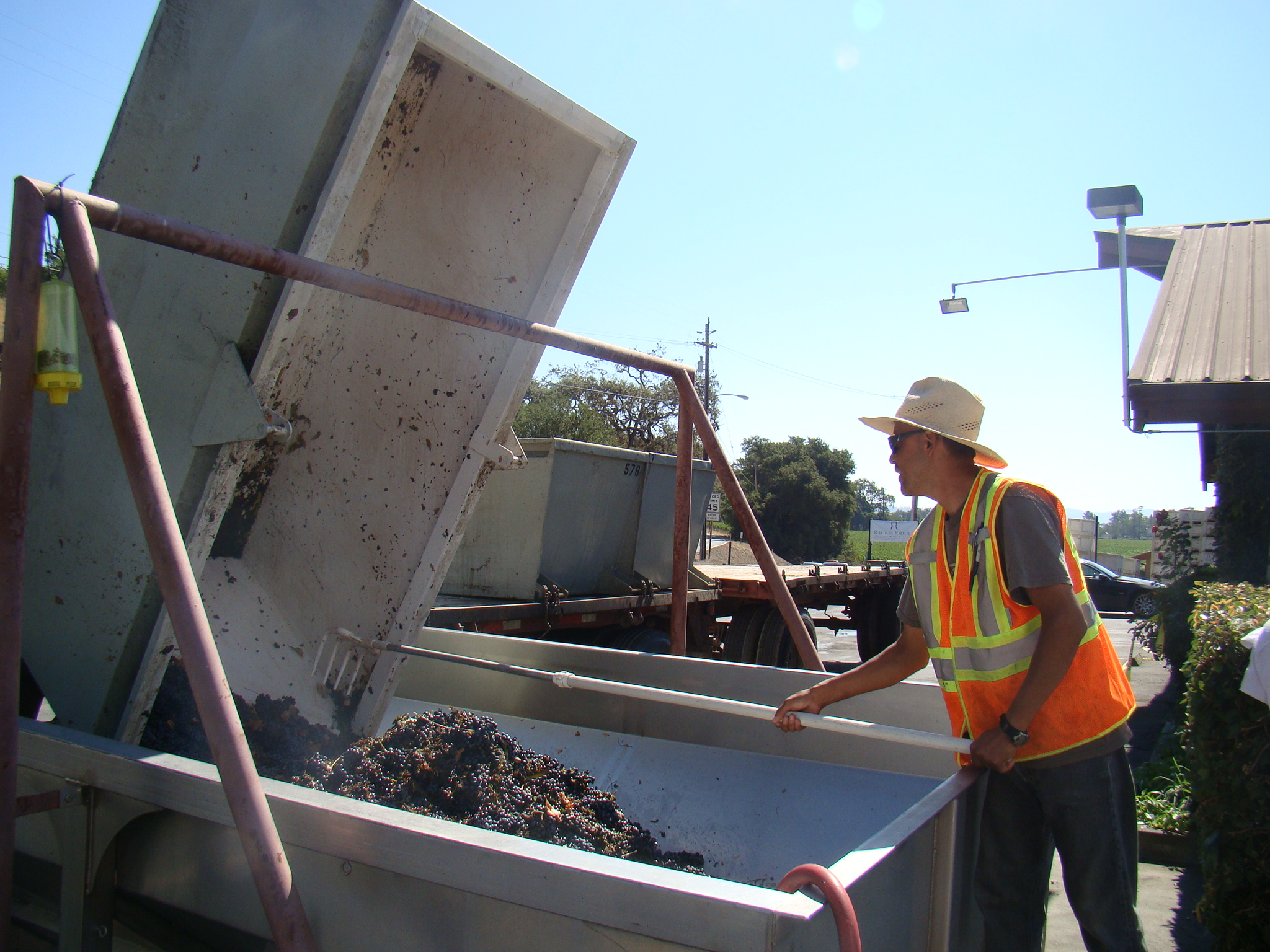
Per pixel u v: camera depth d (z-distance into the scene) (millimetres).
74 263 1674
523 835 2188
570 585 7312
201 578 2596
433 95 2934
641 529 7953
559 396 35719
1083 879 1986
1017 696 1874
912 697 2830
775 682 3033
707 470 9188
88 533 2600
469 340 3162
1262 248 9625
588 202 3025
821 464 46344
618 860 1330
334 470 3281
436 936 1423
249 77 2564
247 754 1540
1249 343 7066
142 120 2748
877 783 2783
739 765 2996
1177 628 9023
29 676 2990
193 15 2699
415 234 3162
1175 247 10336
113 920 1837
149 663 2523
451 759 2426
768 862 2596
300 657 3209
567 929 1305
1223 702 3180
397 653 3174
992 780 2094
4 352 1675
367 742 2623
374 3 2369
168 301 2588
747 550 17453
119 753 1805
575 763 3225
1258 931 3090
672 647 3686
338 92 2383
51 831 1937
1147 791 5418
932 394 2133
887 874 1460
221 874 1674
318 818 1554
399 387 3252
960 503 2125
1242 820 3109
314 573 3307
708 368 38062
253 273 2414
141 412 1660
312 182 2430
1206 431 7352
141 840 1807
